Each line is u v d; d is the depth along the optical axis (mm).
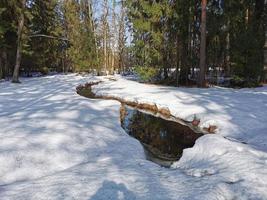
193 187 6613
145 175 7395
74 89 23859
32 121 12203
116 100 19000
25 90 22859
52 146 9414
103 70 43281
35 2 35344
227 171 7316
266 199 6094
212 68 31547
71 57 46062
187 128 13305
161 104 16703
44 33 40250
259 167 7320
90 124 12258
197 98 17844
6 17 30875
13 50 35062
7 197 6316
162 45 27172
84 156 9039
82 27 44188
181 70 27422
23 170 8016
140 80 30641
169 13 26297
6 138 9742
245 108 14898
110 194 6301
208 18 26875
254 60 24641
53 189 6605
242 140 10703
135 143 10641
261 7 27141
